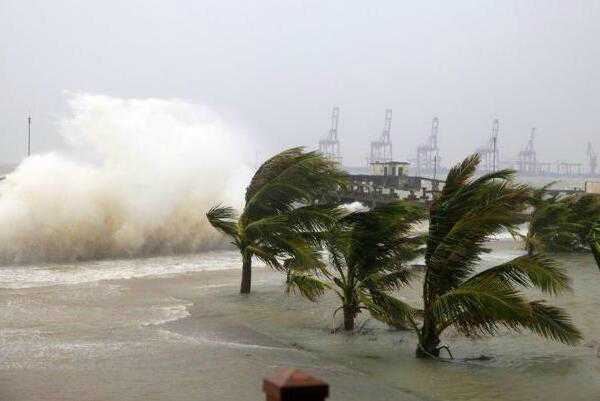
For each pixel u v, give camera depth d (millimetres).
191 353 9992
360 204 38750
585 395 8500
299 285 13438
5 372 8641
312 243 13945
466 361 10188
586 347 11188
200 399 7750
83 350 9945
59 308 13219
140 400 7641
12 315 12375
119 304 13898
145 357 9664
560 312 9570
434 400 8125
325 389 3104
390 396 8203
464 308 9836
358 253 11602
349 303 12188
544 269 9492
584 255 24984
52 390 7910
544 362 10164
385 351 10703
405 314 10891
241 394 8000
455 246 9945
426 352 10375
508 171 10328
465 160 10688
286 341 11242
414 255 12180
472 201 10164
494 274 9820
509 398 8289
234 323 12539
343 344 11133
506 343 11430
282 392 3033
